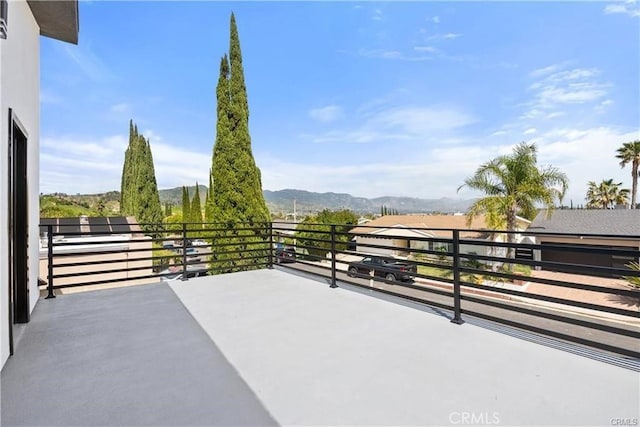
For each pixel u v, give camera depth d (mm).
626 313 2027
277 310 3432
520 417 1600
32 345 2564
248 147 8461
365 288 4180
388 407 1695
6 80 2492
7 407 1726
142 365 2209
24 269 3141
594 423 1550
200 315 3287
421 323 2984
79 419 1624
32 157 3727
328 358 2281
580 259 13469
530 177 10148
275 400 1777
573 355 2293
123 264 9133
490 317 2762
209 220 9273
